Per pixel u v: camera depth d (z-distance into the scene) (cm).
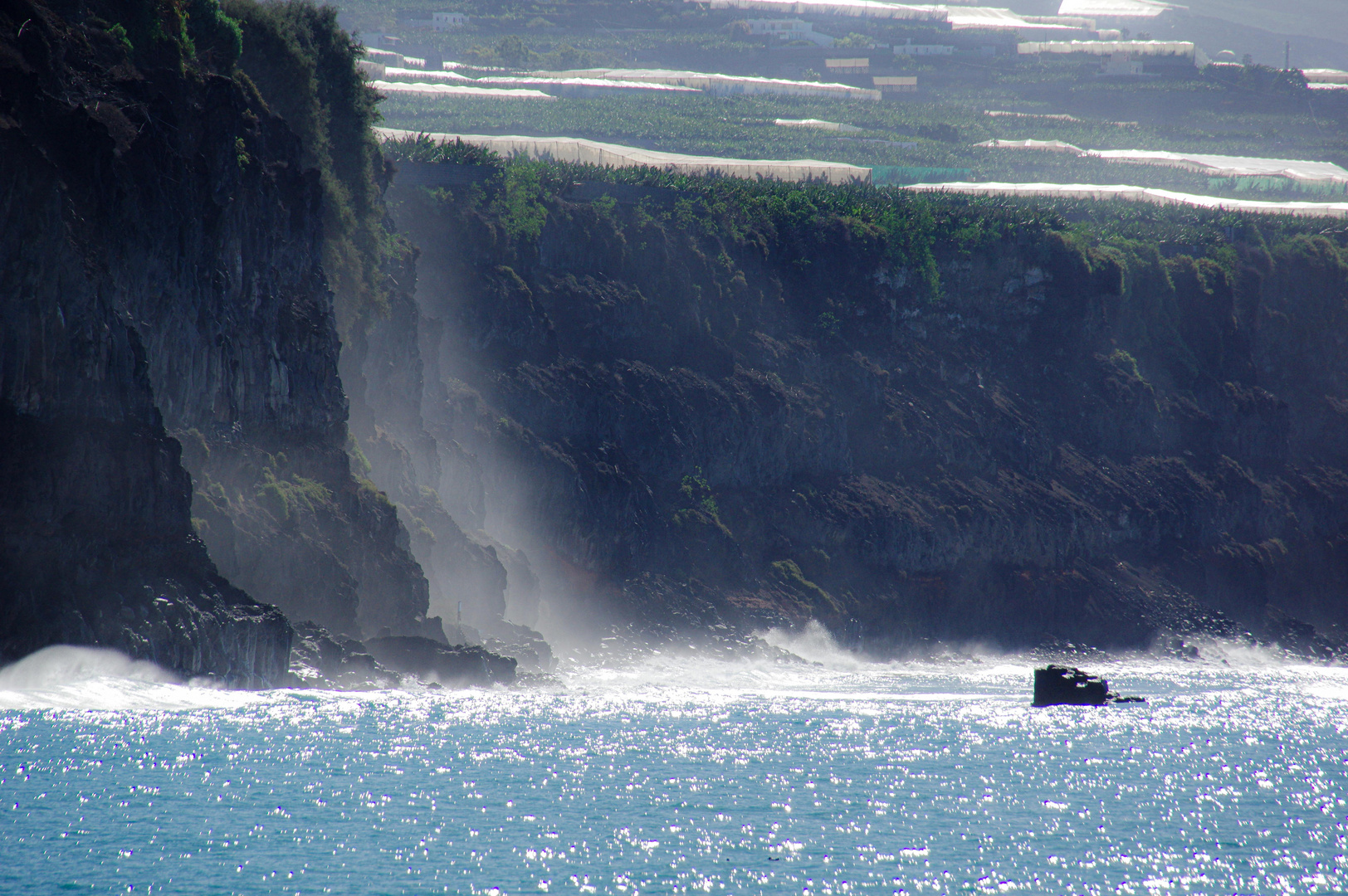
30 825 17612
